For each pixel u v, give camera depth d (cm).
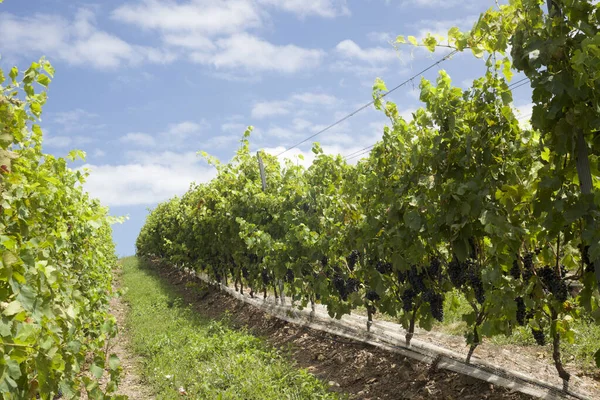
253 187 1178
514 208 447
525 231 441
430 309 612
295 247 859
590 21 345
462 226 483
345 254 746
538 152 461
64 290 432
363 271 689
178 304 1455
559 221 379
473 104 494
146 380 773
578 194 392
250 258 1166
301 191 969
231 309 1324
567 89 343
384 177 626
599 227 350
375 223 630
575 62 324
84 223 700
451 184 499
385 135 622
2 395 259
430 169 548
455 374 586
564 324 470
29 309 287
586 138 357
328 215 809
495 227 440
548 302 473
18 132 380
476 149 488
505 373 532
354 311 1020
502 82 460
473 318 536
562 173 371
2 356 259
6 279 271
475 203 469
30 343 297
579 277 443
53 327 337
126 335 1127
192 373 739
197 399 632
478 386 551
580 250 416
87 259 741
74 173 668
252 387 638
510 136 482
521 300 480
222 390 663
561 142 353
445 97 503
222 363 741
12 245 290
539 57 354
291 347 861
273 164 1316
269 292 1385
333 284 795
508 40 401
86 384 414
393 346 706
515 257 471
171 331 1030
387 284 646
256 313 1189
